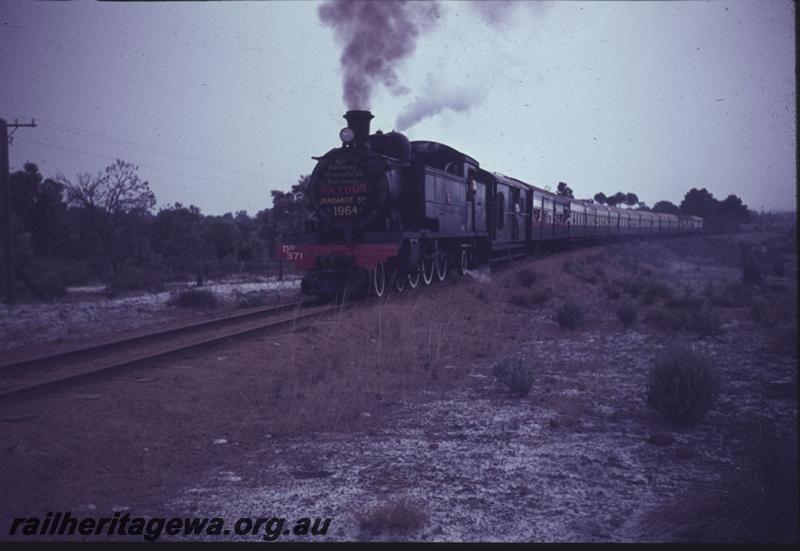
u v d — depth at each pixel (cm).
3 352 1000
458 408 691
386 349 970
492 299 1645
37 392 644
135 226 3112
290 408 672
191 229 3525
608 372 870
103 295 2053
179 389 688
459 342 1081
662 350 1008
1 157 1786
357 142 1505
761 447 406
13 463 471
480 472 500
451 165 1905
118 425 577
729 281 2591
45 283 2086
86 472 494
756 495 381
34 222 3906
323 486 474
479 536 386
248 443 575
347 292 1420
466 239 2017
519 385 736
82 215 2978
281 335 972
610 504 434
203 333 1082
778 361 907
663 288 1836
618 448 555
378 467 514
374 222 1516
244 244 4228
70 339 1131
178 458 530
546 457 533
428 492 460
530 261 2667
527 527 398
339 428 620
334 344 962
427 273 1744
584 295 1897
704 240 6322
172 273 2958
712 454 536
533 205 2800
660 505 429
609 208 4638
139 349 939
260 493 462
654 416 645
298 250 1470
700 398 612
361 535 390
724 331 1162
